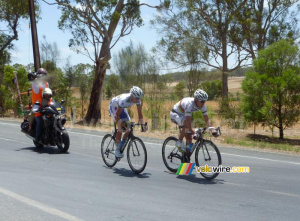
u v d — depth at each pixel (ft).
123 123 23.77
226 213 15.16
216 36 85.10
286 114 50.03
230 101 58.03
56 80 77.71
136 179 21.42
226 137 48.24
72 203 16.11
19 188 18.43
